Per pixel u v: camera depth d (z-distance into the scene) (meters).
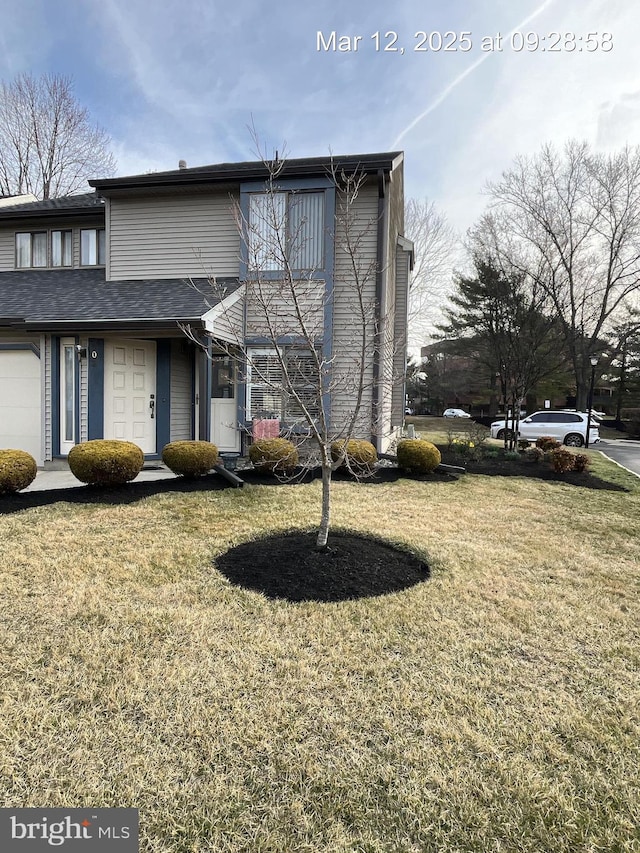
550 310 23.97
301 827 1.84
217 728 2.31
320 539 4.51
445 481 8.77
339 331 9.41
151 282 9.96
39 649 2.92
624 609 3.72
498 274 21.06
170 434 9.62
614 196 24.16
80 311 8.48
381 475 8.82
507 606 3.67
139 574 4.05
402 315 13.26
